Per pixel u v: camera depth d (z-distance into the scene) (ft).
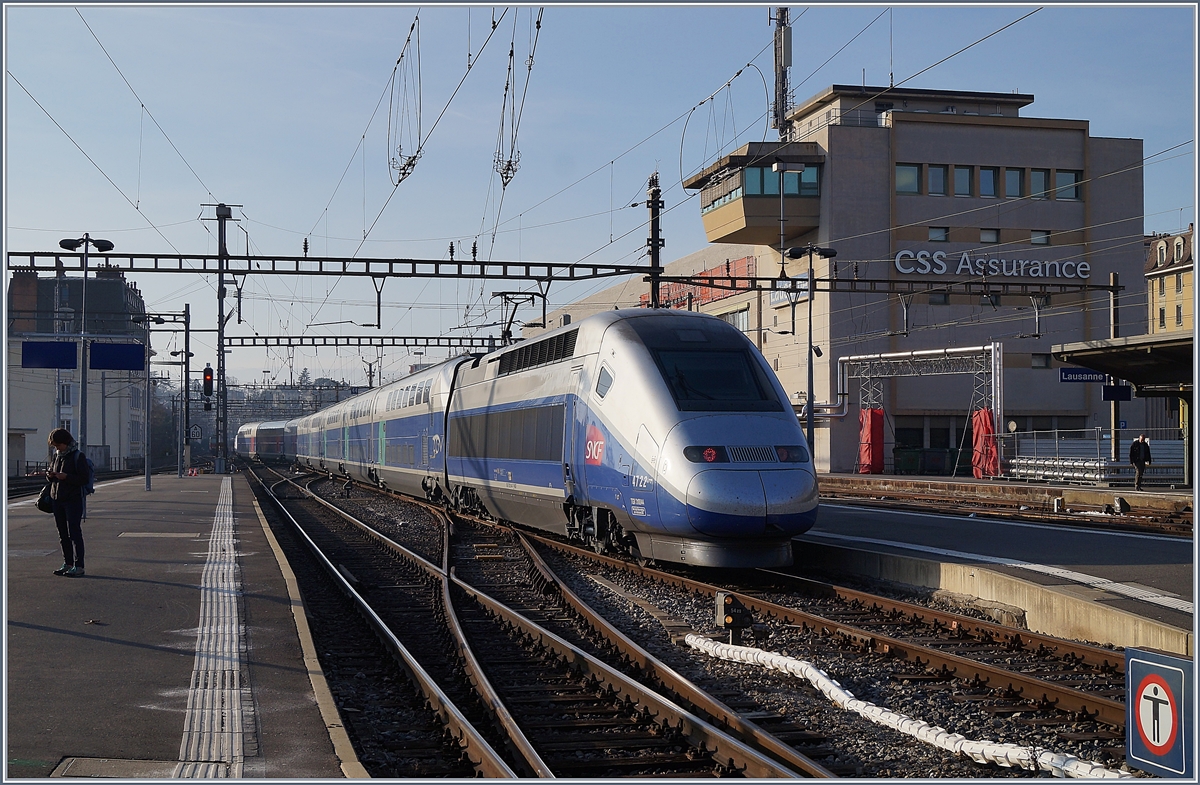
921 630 37.93
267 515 94.07
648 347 50.72
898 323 158.81
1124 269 164.86
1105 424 163.63
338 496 126.93
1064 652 32.60
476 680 29.27
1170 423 168.04
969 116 161.38
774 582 50.01
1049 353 162.20
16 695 25.93
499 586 49.98
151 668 29.04
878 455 150.51
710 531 45.34
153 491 119.55
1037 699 27.53
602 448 51.90
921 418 162.09
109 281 257.96
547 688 29.37
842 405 151.84
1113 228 164.96
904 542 55.72
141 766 20.79
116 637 32.96
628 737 24.71
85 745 22.07
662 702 25.44
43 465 203.51
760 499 45.06
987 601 41.88
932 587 45.91
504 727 24.36
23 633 33.24
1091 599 36.06
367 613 40.22
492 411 72.54
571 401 56.49
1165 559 47.21
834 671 31.17
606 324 54.34
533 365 64.64
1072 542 55.62
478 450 75.82
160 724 23.76
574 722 25.77
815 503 46.57
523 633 37.09
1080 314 163.12
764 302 174.50
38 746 21.97
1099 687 28.66
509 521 73.72
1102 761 23.16
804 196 158.30
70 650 31.01
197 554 54.90
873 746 23.91
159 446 340.59
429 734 25.54
